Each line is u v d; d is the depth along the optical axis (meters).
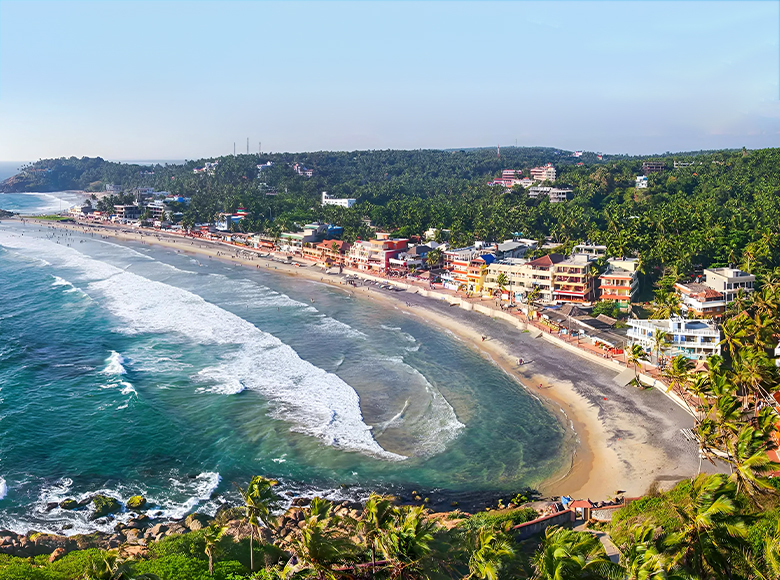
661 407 86.44
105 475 70.94
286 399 92.44
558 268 141.00
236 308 147.88
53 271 190.50
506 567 38.53
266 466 73.62
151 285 170.38
